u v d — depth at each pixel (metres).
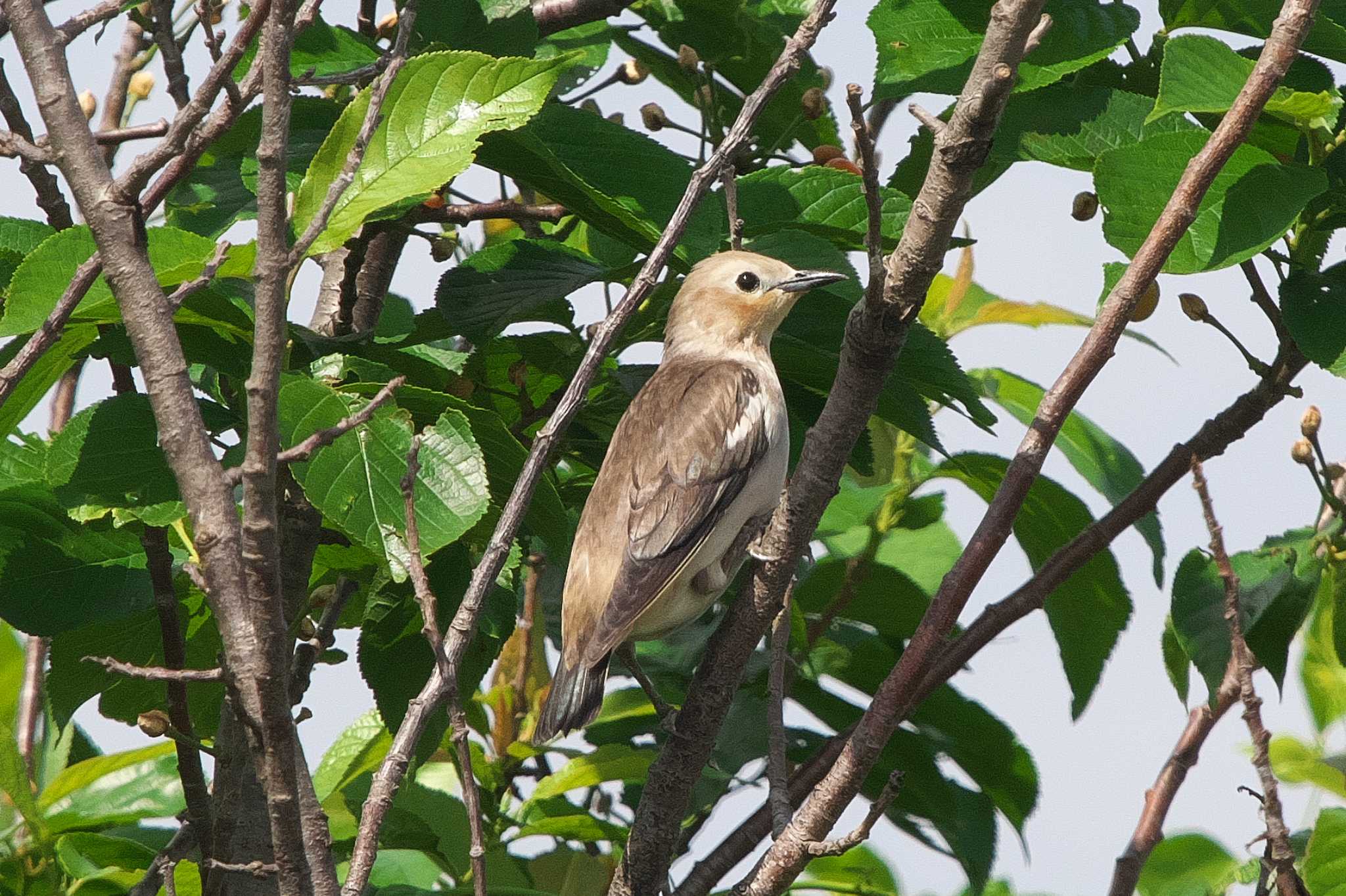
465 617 7.93
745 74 13.72
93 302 8.74
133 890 9.46
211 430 9.92
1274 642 10.66
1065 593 12.44
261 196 6.73
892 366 9.19
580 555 11.61
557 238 13.55
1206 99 9.10
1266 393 10.32
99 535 10.29
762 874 8.42
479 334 10.45
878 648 12.94
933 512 13.22
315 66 11.37
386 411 8.95
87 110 12.96
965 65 10.56
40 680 11.98
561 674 11.31
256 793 10.20
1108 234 9.11
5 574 9.99
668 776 9.92
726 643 9.83
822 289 11.52
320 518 10.22
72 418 9.09
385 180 8.77
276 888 10.09
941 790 12.20
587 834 12.06
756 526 11.97
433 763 13.06
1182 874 12.67
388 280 12.54
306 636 10.77
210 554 7.01
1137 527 12.46
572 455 12.46
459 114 8.92
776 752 9.77
